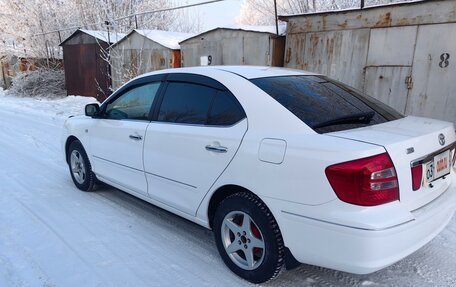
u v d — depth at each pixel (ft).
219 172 8.93
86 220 12.15
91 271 9.18
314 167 7.19
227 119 9.09
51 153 21.48
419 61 22.40
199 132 9.48
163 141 10.50
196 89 10.13
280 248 8.02
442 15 21.01
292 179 7.49
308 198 7.29
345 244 6.89
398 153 7.11
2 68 75.25
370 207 6.80
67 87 56.39
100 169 13.71
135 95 12.16
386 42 23.63
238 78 9.41
